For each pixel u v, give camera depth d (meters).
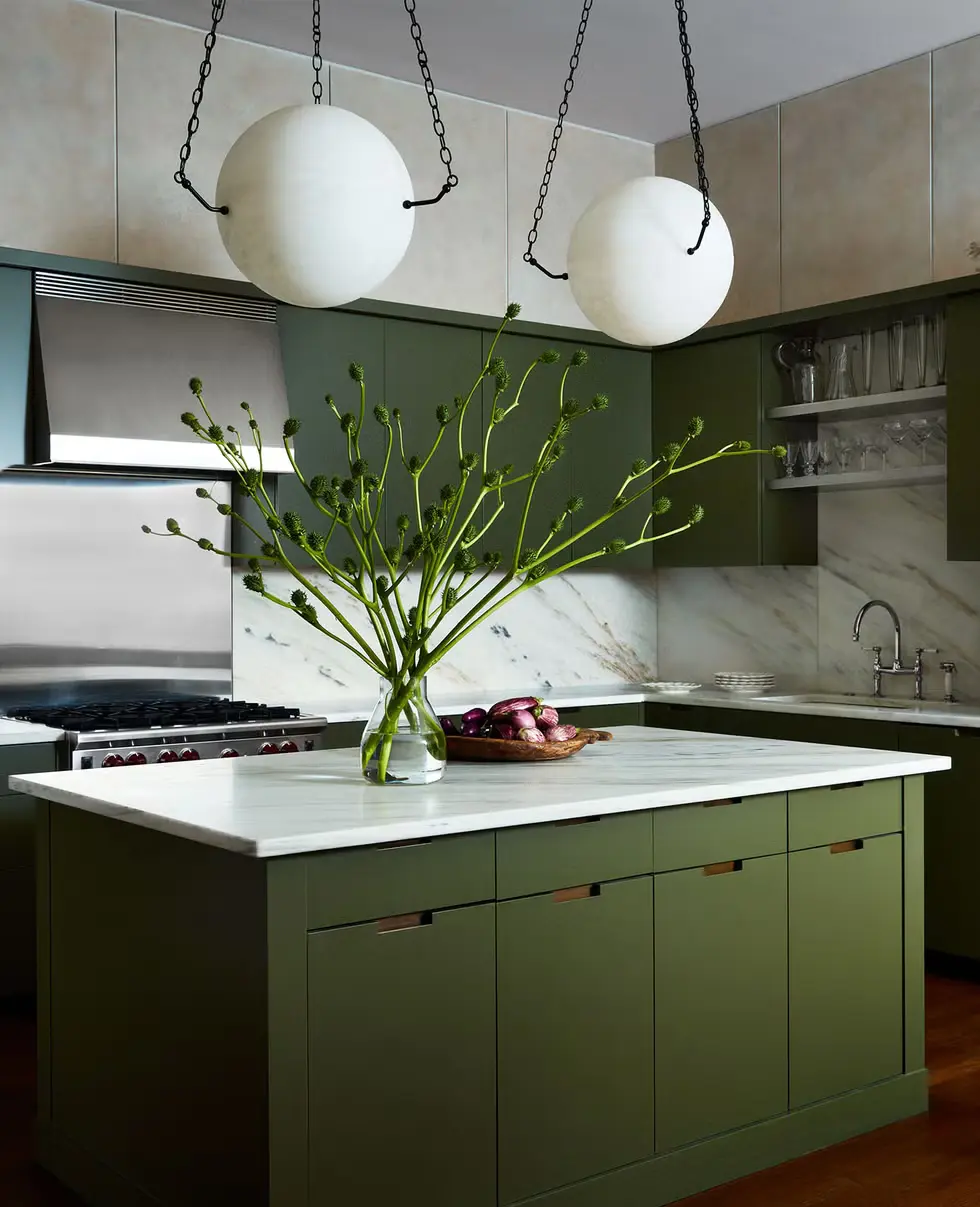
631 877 2.74
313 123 2.48
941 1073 3.52
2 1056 3.63
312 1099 2.27
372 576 2.74
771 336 5.42
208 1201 2.39
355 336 4.92
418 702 2.78
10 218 4.48
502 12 4.76
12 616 4.39
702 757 3.21
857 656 5.45
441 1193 2.44
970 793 4.37
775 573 5.80
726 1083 2.88
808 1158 2.99
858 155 5.44
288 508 4.77
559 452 2.78
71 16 4.61
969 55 5.06
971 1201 2.77
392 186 2.52
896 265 5.32
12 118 4.50
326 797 2.61
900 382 4.98
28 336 4.24
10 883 3.88
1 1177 2.91
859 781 3.12
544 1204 2.57
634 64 5.28
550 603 5.98
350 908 2.33
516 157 5.79
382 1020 2.36
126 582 4.64
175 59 4.84
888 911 3.23
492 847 2.52
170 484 4.73
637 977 2.74
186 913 2.45
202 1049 2.40
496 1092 2.52
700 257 2.72
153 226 4.79
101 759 3.93
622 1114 2.71
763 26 4.91
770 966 2.97
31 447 4.25
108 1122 2.73
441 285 5.54
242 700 5.01
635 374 5.78
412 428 5.07
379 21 4.82
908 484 5.18
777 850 2.99
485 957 2.51
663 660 6.34
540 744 3.06
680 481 5.71
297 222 2.45
